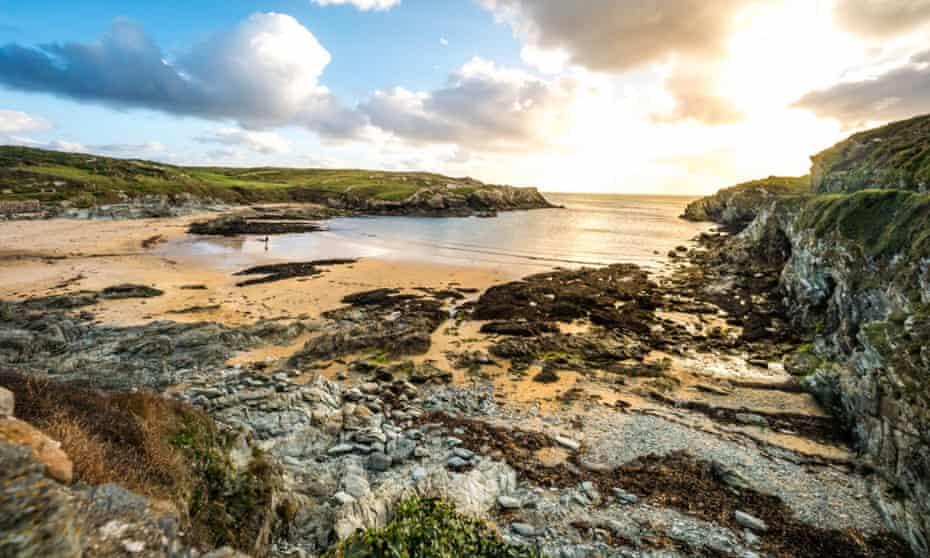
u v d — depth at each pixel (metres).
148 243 71.31
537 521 13.20
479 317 39.47
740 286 50.66
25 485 4.43
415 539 8.57
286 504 11.49
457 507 12.92
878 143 67.44
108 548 5.15
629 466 17.28
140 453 7.98
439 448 18.33
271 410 19.58
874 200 33.84
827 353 29.45
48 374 22.72
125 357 26.31
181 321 34.09
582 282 52.50
